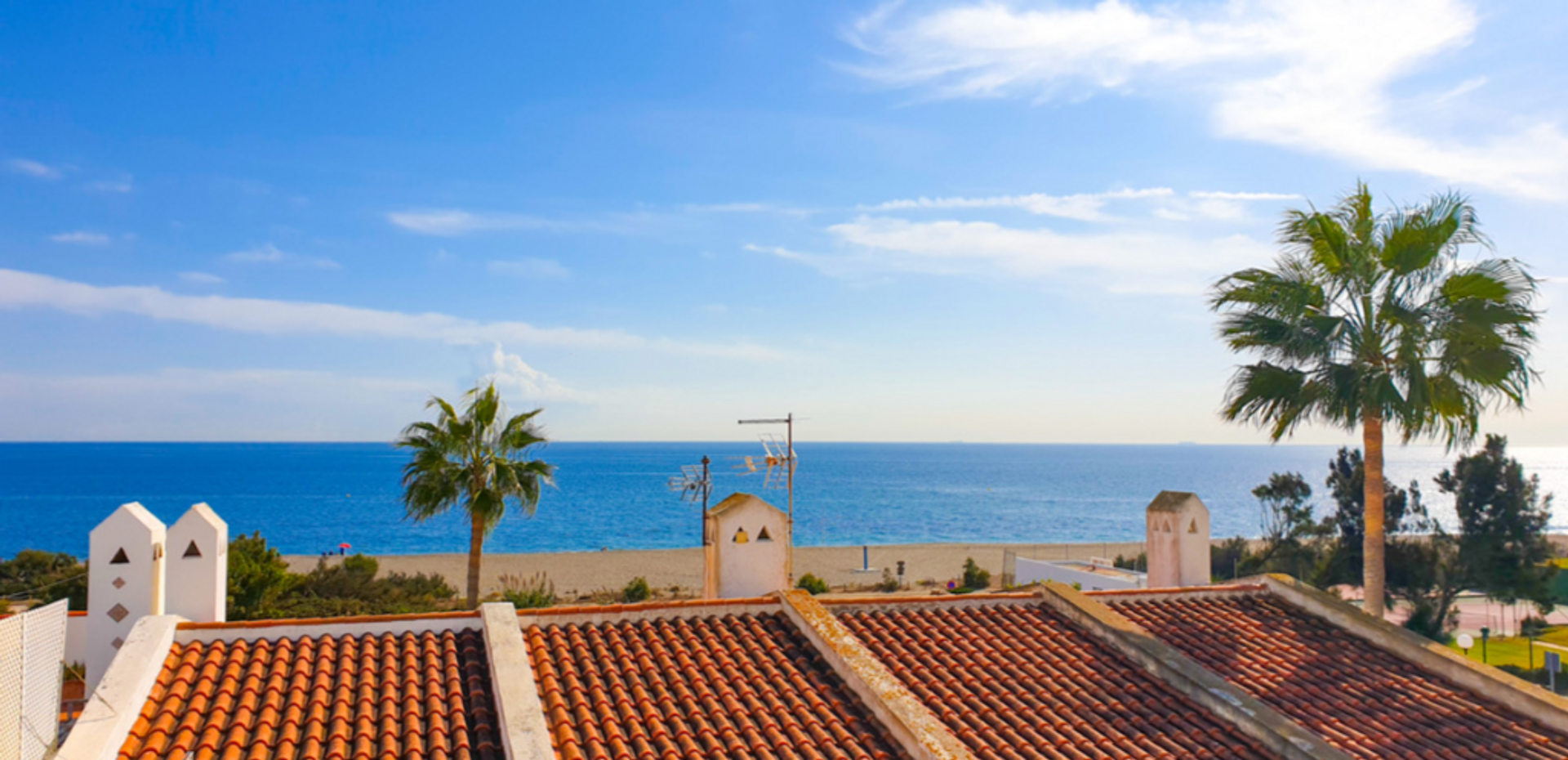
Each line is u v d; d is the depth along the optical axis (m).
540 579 56.00
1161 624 13.18
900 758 8.84
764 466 16.02
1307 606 14.35
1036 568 40.59
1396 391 15.34
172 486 168.38
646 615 11.26
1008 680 10.86
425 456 22.12
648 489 170.00
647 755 8.42
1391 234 15.84
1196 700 10.73
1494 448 27.02
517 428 23.03
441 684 9.31
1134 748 9.57
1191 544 15.47
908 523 116.38
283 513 117.56
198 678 8.95
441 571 59.06
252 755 7.74
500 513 22.70
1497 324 15.07
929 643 11.57
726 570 13.37
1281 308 16.06
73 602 31.67
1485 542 26.19
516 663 9.34
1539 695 11.48
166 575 11.10
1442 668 12.48
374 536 94.25
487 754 8.20
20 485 171.50
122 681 8.34
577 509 127.50
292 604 30.77
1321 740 9.58
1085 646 12.13
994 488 188.62
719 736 8.94
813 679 10.21
